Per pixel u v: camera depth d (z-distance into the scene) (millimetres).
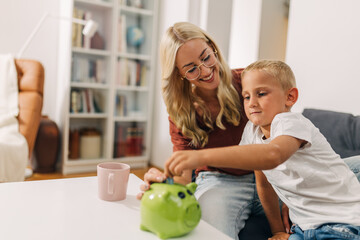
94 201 856
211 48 1220
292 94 938
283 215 1146
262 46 2469
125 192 888
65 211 777
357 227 807
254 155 679
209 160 666
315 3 1836
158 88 3273
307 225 897
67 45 2891
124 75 3135
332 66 1748
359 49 1621
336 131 1229
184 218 662
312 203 917
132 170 3158
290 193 962
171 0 3100
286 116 861
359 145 1160
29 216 732
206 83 1171
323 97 1795
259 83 915
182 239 675
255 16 2486
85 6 2934
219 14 2893
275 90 908
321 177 899
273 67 923
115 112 3125
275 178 983
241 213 1140
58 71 3166
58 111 3145
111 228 704
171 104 1259
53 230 673
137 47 3188
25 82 2402
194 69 1145
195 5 2904
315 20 1837
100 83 3049
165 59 1188
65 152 2889
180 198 671
